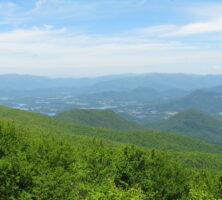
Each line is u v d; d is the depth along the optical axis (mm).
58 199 17531
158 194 22672
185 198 23234
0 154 21781
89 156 25750
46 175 18422
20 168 18078
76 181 20734
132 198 17297
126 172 24594
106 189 18688
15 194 16938
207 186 26125
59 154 23453
